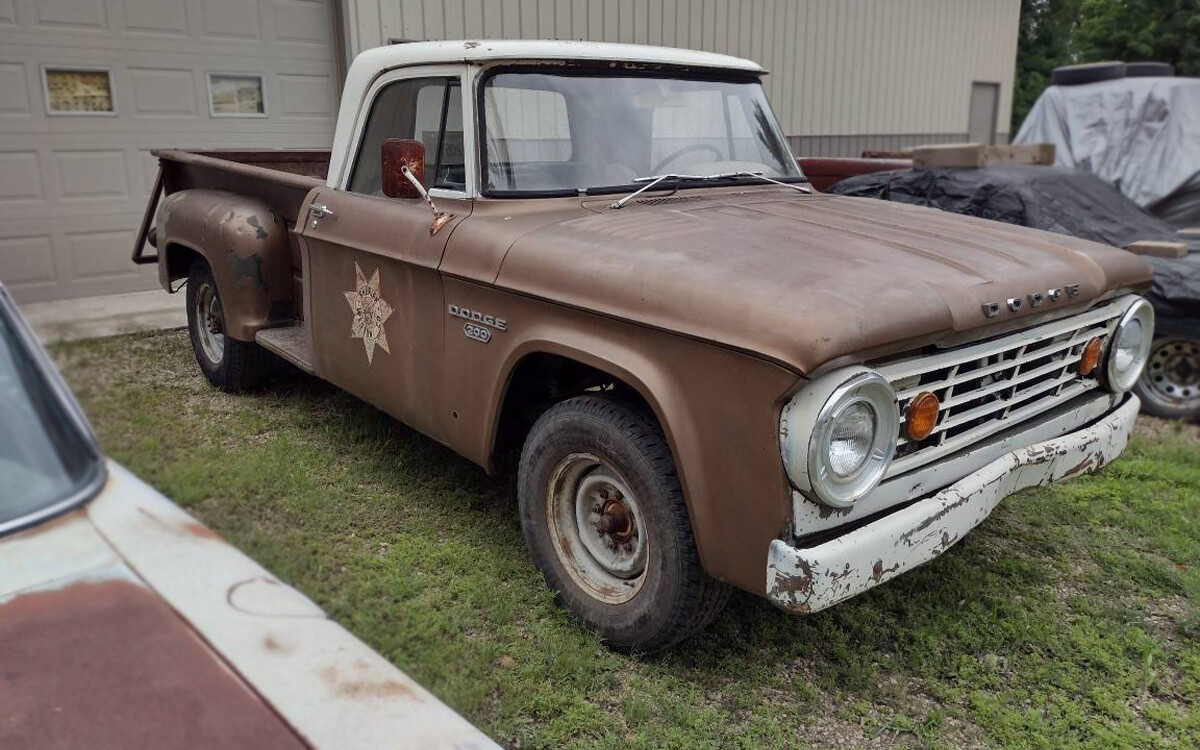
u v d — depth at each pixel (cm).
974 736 248
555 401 311
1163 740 248
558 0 816
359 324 346
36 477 124
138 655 105
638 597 260
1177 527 375
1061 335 286
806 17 1147
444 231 305
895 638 291
